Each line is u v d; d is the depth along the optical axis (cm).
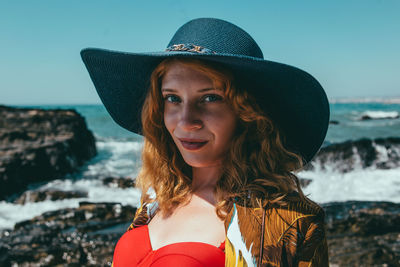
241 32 124
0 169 982
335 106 9119
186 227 132
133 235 147
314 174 1145
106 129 3391
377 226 574
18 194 991
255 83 129
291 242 111
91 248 563
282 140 138
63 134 1482
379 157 1269
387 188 1039
